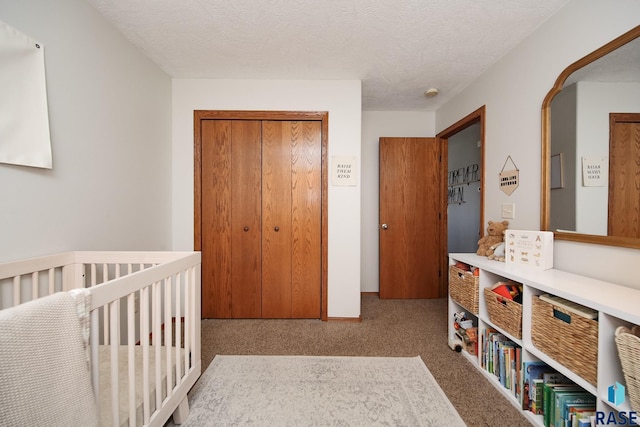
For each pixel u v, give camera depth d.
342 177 2.42
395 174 3.10
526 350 1.31
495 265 1.61
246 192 2.45
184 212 2.43
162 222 2.27
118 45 1.74
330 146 2.43
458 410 1.34
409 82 2.47
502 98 2.02
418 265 3.12
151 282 1.03
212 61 2.12
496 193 2.08
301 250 2.47
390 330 2.26
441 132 3.02
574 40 1.44
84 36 1.47
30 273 1.19
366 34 1.77
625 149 1.20
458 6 1.52
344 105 2.42
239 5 1.52
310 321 2.45
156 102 2.17
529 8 1.52
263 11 1.56
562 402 1.13
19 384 0.59
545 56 1.63
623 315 0.87
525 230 1.67
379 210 3.11
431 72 2.28
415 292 3.12
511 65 1.92
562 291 1.10
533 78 1.72
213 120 2.43
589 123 1.35
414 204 3.11
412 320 2.48
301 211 2.47
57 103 1.32
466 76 2.34
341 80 2.41
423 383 1.55
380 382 1.56
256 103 2.41
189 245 2.44
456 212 4.28
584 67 1.38
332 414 1.31
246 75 2.35
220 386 1.52
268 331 2.23
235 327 2.31
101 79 1.60
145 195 2.04
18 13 1.14
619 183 1.22
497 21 1.64
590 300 0.99
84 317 0.74
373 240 3.28
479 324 1.69
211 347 1.97
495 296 1.53
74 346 0.70
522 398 1.31
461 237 4.22
